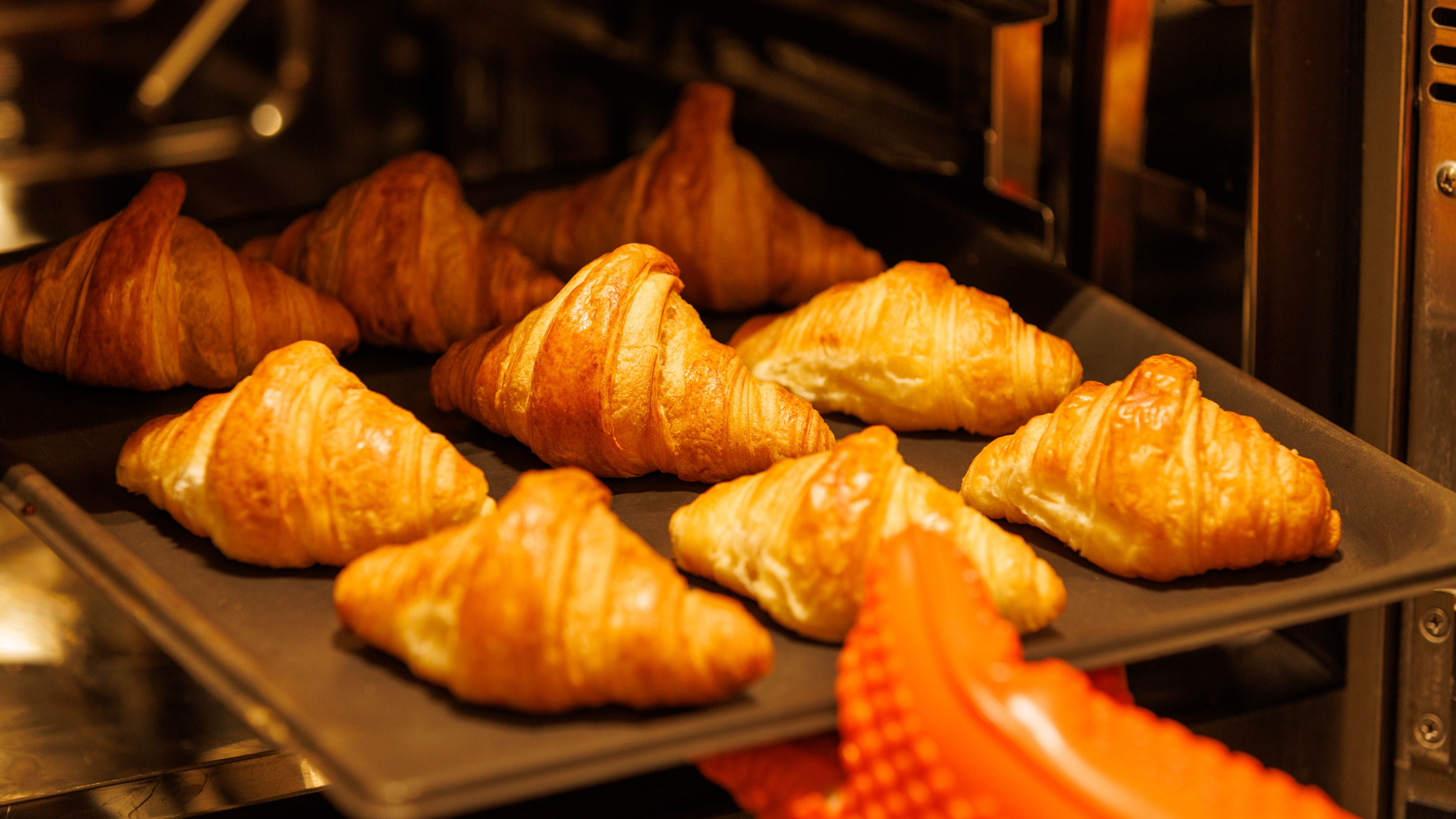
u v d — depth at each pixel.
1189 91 1.10
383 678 0.93
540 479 0.92
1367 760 1.06
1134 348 1.10
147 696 1.02
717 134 1.17
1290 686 1.05
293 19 1.60
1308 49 1.05
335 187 1.57
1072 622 0.96
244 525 0.97
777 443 1.03
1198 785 0.86
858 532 0.94
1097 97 1.15
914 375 1.07
